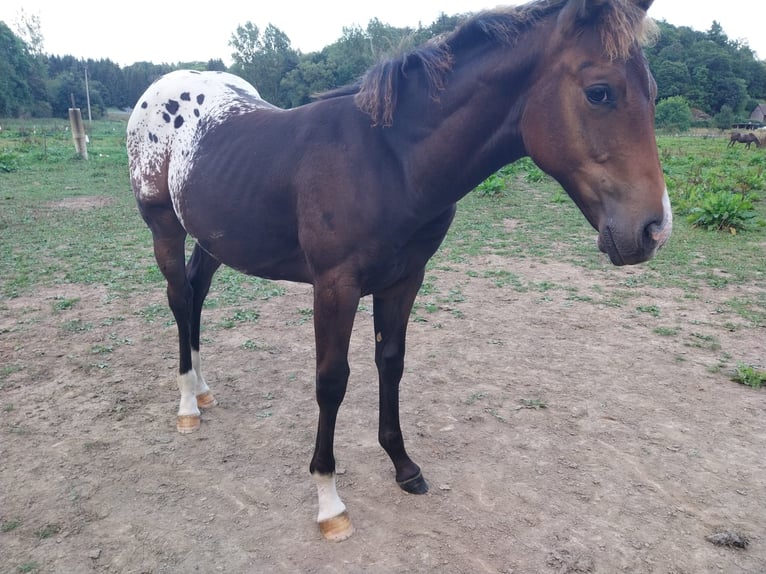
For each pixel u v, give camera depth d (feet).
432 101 6.07
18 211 30.37
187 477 8.55
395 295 7.61
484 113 5.87
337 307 6.61
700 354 13.42
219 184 7.76
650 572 6.75
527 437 9.77
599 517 7.72
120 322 14.90
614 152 5.08
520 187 44.45
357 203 6.27
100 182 43.70
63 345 13.37
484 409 10.71
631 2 5.06
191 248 24.85
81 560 6.82
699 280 19.63
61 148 69.51
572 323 15.37
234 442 9.57
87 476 8.51
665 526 7.55
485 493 8.23
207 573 6.66
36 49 212.02
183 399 10.02
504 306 16.75
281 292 17.81
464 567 6.78
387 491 8.29
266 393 11.31
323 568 6.76
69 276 18.62
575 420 10.36
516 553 7.02
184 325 9.94
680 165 60.59
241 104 8.87
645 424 10.24
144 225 27.61
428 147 6.12
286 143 7.09
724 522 7.65
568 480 8.56
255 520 7.62
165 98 9.46
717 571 6.78
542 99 5.43
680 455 9.27
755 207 34.35
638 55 5.08
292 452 9.28
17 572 6.61
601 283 19.22
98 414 10.34
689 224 28.81
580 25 5.14
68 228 26.43
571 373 12.32
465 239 25.76
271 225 7.26
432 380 11.93
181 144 8.95
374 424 10.23
